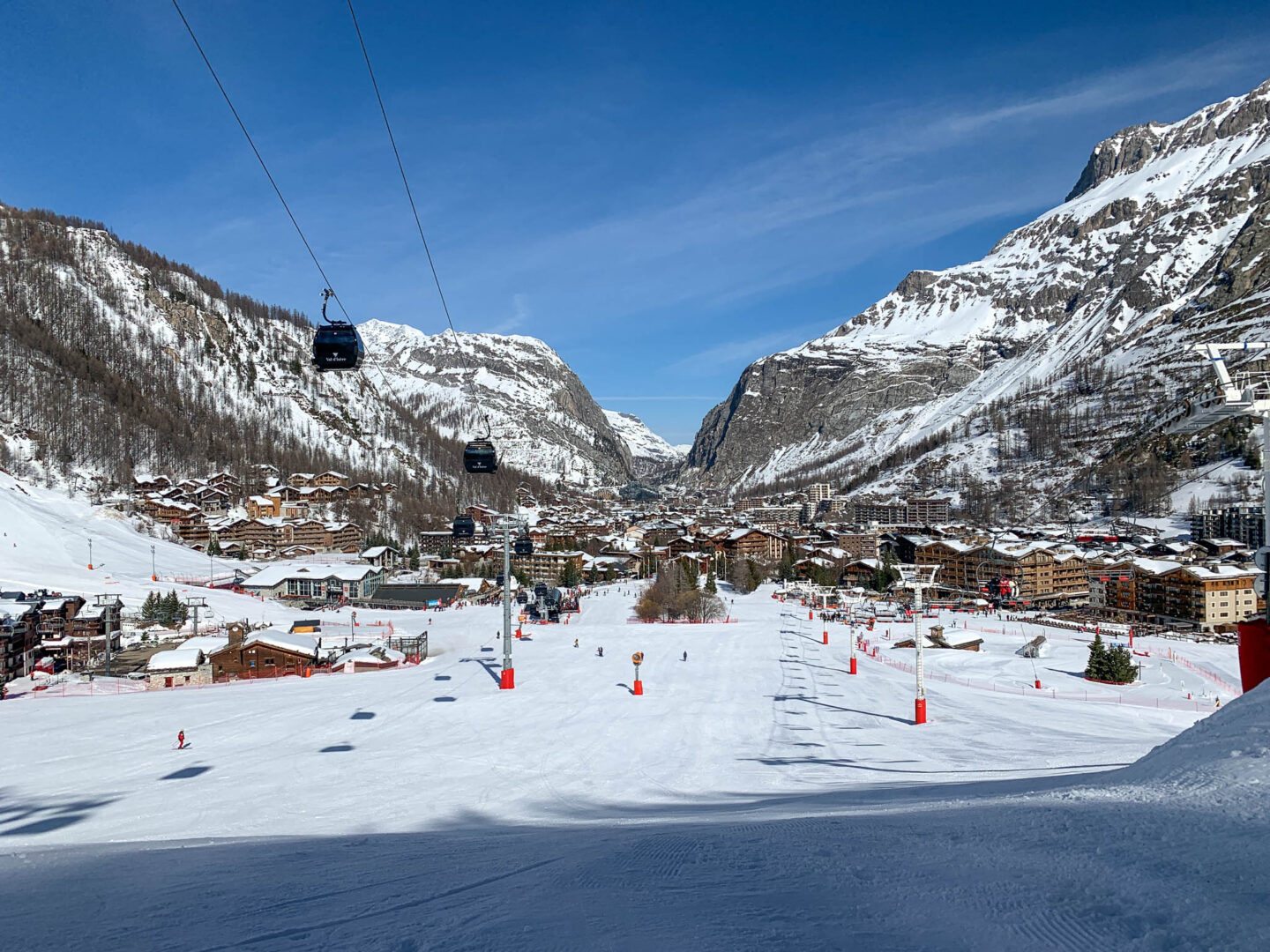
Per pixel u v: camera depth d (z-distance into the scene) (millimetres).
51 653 70375
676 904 6930
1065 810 8750
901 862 7668
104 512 142375
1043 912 5480
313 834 17094
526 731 36781
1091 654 65875
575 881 8398
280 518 180750
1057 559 136750
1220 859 5867
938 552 160750
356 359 24297
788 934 5688
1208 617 101875
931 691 53375
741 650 75625
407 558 176125
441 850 12062
